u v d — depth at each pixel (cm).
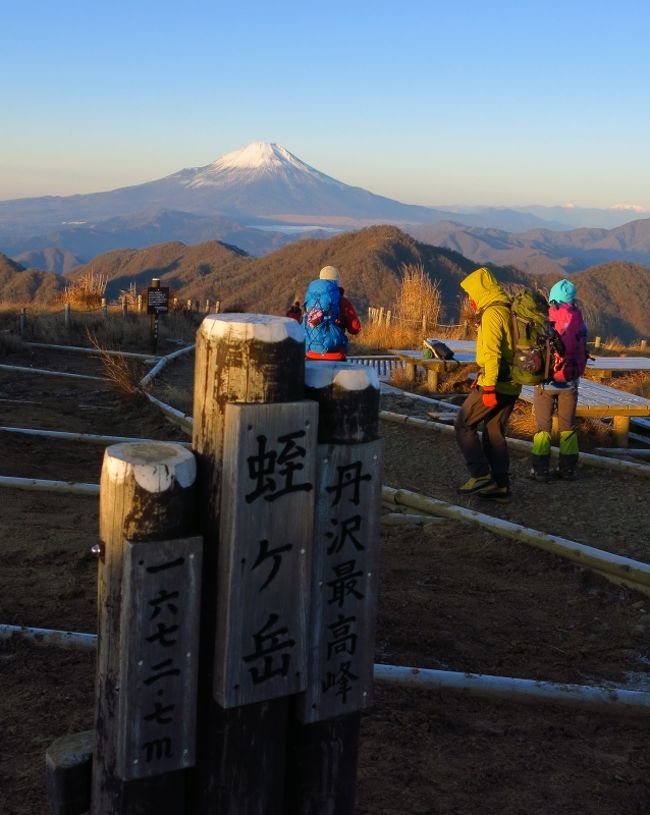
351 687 225
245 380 197
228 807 214
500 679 402
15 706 354
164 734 201
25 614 452
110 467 194
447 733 359
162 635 197
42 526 609
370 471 220
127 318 2122
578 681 424
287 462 203
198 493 209
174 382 1411
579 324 757
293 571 208
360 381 215
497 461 717
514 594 541
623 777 334
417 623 482
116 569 196
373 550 223
